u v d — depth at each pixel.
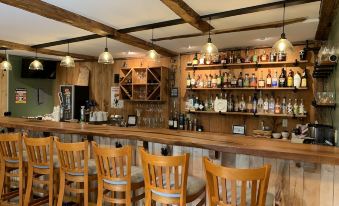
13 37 4.49
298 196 2.05
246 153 1.94
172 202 1.89
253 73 4.83
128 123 6.14
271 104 4.68
